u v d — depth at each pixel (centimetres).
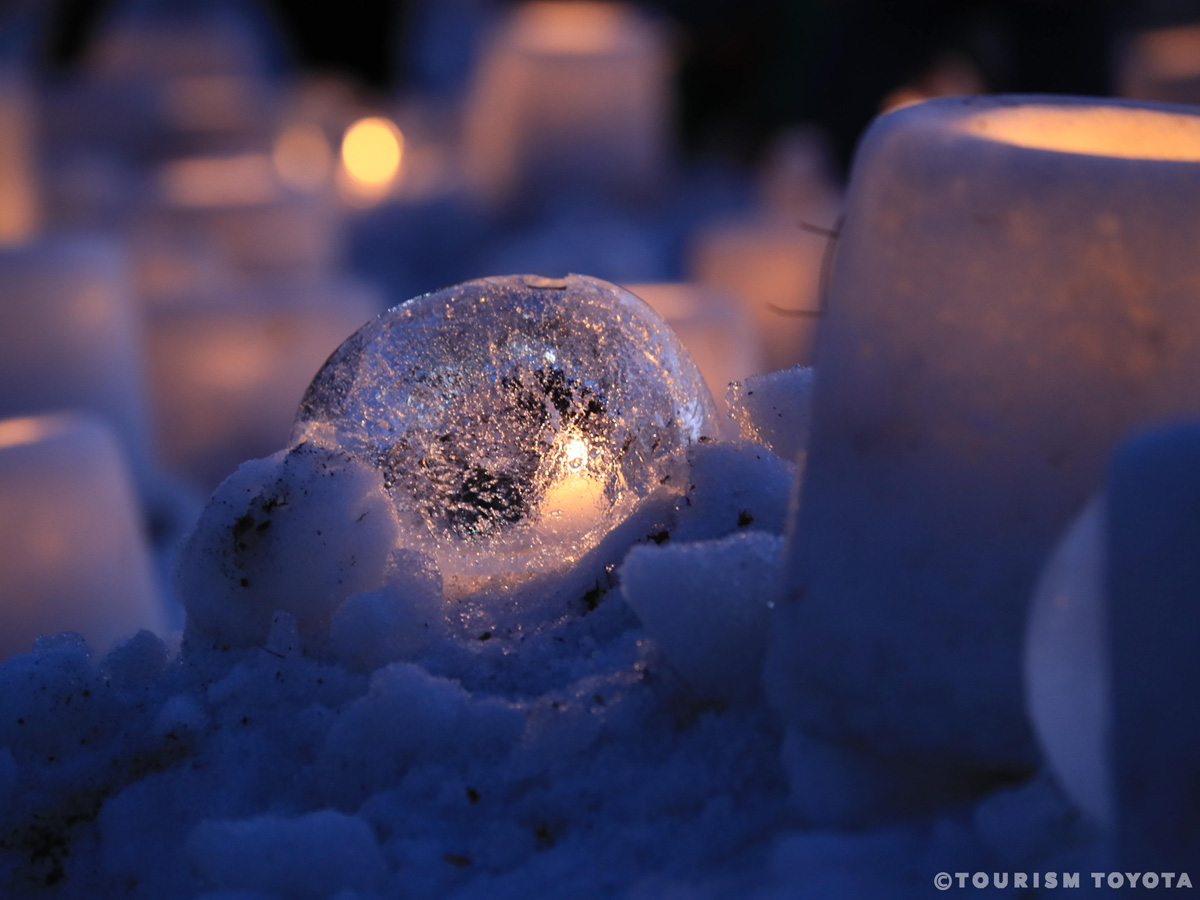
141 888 130
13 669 140
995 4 663
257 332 380
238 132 767
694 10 845
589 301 143
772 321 503
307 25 995
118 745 137
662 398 142
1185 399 115
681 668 130
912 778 121
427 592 138
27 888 130
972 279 117
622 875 122
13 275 299
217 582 140
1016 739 117
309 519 138
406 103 956
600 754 129
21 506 208
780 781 125
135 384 326
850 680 119
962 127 122
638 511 142
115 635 216
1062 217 116
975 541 117
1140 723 108
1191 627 107
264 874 125
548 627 140
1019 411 116
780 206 659
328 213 591
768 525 139
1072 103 126
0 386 298
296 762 134
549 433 141
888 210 119
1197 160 117
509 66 677
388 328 144
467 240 663
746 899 117
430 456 141
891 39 700
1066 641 111
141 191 543
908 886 116
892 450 118
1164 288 115
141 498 317
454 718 131
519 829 126
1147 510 109
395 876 125
